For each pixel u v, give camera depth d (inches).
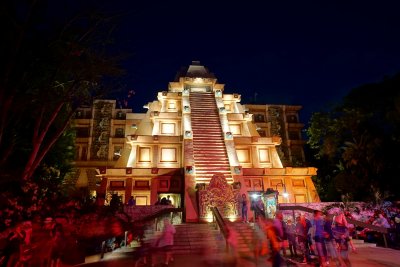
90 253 553.9
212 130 1135.6
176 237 606.9
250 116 1226.6
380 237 642.2
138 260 444.5
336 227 396.5
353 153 1170.6
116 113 1718.8
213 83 1380.4
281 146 1785.2
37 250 386.9
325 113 1341.0
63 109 818.2
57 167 841.5
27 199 514.9
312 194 1032.2
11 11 525.0
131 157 1066.7
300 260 462.9
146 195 973.8
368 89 1216.2
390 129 1157.1
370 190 1035.9
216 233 630.5
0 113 519.8
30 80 600.7
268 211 718.5
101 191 961.5
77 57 608.4
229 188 855.1
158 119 1190.3
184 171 973.8
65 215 544.4
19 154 698.8
